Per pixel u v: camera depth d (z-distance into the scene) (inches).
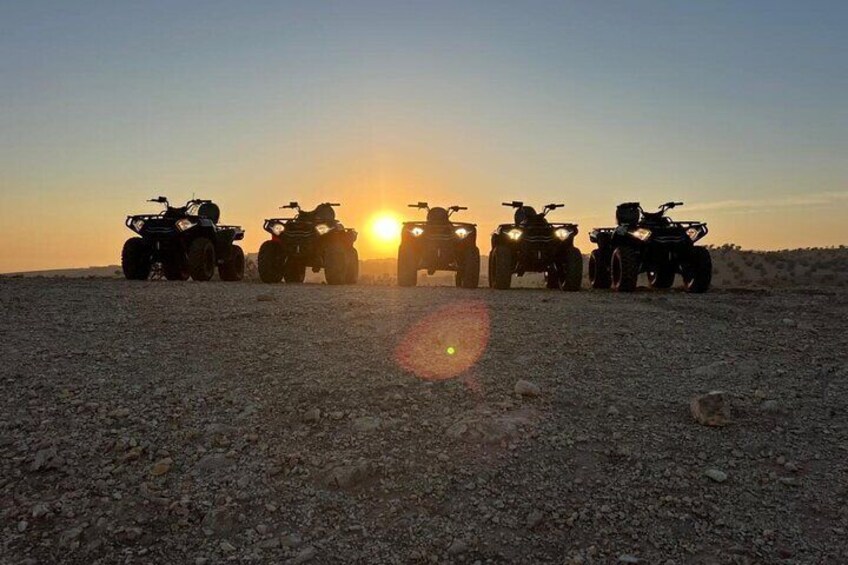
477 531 124.5
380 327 264.8
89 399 173.3
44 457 141.4
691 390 192.2
